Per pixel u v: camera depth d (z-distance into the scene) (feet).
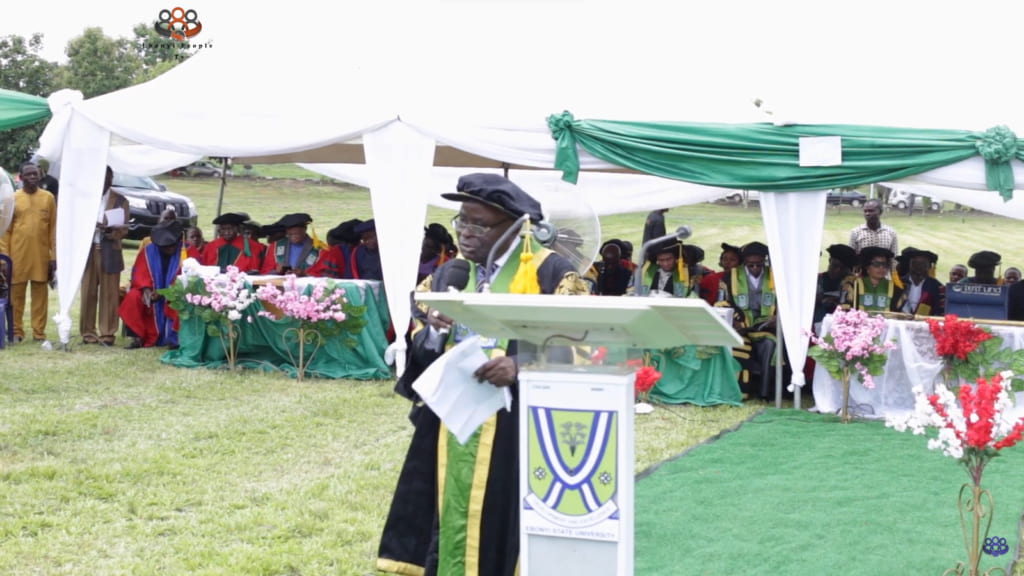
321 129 30.83
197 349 33.55
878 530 18.01
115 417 25.76
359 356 32.40
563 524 10.22
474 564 12.35
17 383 29.91
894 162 27.35
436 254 36.50
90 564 15.67
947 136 27.17
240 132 31.50
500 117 29.86
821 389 29.01
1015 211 40.14
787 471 22.08
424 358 12.88
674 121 28.86
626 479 10.06
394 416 26.58
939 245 73.00
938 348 26.71
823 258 69.21
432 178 49.44
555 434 10.22
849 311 28.07
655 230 33.50
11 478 20.04
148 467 21.04
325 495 19.39
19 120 34.04
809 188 27.91
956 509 19.38
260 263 38.06
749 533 17.72
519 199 12.34
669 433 25.85
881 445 24.59
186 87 32.89
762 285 31.71
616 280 36.19
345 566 15.61
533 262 12.30
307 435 24.31
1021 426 14.15
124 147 43.32
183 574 15.29
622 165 28.96
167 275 37.55
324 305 31.12
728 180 28.30
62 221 34.22
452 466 12.48
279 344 32.68
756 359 30.55
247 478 20.62
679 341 10.46
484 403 11.21
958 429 14.34
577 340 10.48
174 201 69.51
